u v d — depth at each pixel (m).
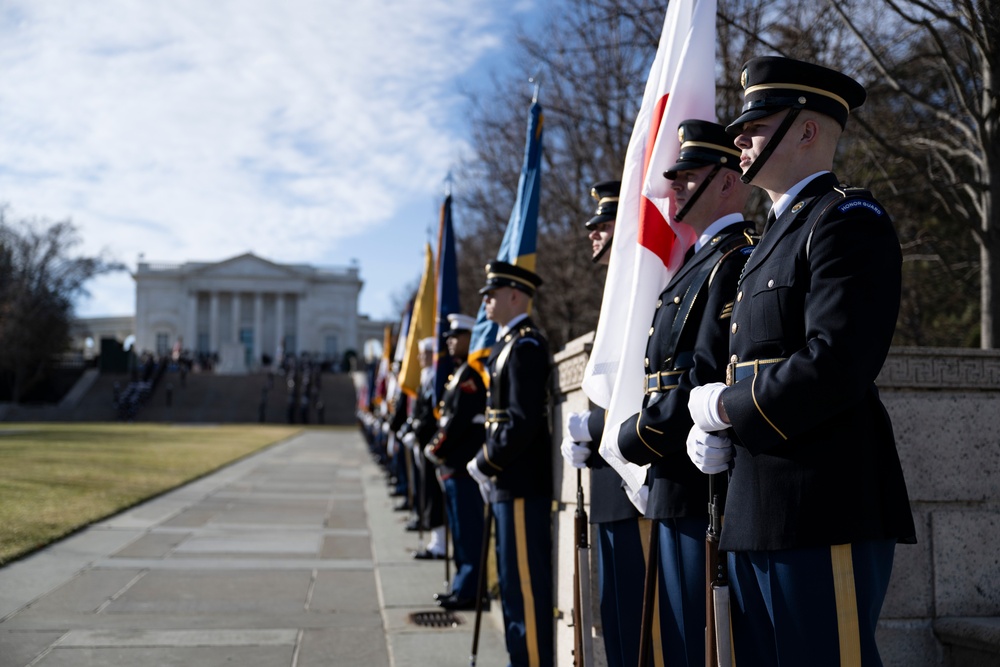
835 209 2.78
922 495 4.38
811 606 2.73
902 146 9.88
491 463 5.28
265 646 6.23
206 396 64.56
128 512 12.55
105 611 7.05
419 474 11.03
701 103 4.07
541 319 16.50
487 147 18.66
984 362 4.46
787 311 2.83
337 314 101.12
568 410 5.20
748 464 2.89
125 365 71.00
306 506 14.46
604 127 12.72
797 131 2.99
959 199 8.98
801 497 2.76
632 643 4.08
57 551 9.31
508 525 5.34
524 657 5.25
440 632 6.61
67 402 62.28
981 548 4.40
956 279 11.80
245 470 21.27
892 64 9.51
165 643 6.21
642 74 11.21
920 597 4.35
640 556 4.11
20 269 66.94
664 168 4.01
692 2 4.17
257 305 99.00
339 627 6.79
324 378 74.50
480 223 20.73
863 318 2.60
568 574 5.11
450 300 9.13
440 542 9.73
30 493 13.27
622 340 4.13
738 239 3.58
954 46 8.95
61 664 5.66
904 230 11.67
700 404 2.93
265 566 9.14
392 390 17.53
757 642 2.96
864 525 2.73
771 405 2.65
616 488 4.16
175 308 98.56
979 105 8.09
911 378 4.39
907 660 4.32
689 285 3.62
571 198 14.70
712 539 3.10
